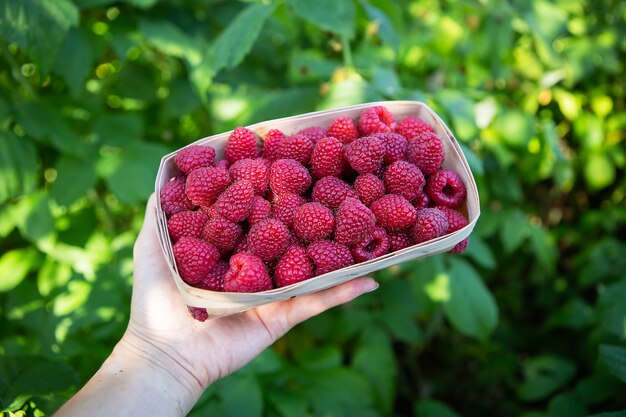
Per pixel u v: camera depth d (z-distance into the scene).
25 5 1.73
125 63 2.33
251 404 1.87
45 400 1.49
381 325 2.41
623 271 2.78
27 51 1.76
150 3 2.03
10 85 2.14
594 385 2.18
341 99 1.82
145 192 2.07
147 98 2.45
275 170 1.40
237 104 2.30
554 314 2.74
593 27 3.06
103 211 2.49
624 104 3.14
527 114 2.45
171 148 2.58
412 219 1.34
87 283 2.03
